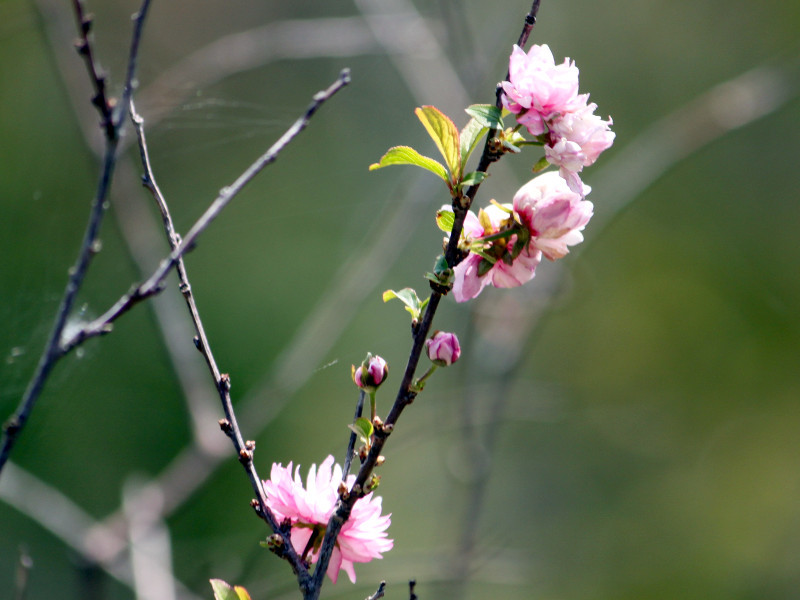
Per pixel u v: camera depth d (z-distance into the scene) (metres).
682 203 13.86
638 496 12.30
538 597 10.39
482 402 7.47
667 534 12.09
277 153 2.49
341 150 11.44
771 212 13.55
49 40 6.65
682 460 12.81
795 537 12.26
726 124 8.05
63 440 9.52
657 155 7.97
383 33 7.32
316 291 11.08
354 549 2.62
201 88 7.23
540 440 12.05
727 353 13.59
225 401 2.54
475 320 7.59
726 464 12.98
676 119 9.06
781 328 13.48
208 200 10.34
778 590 11.82
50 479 9.37
